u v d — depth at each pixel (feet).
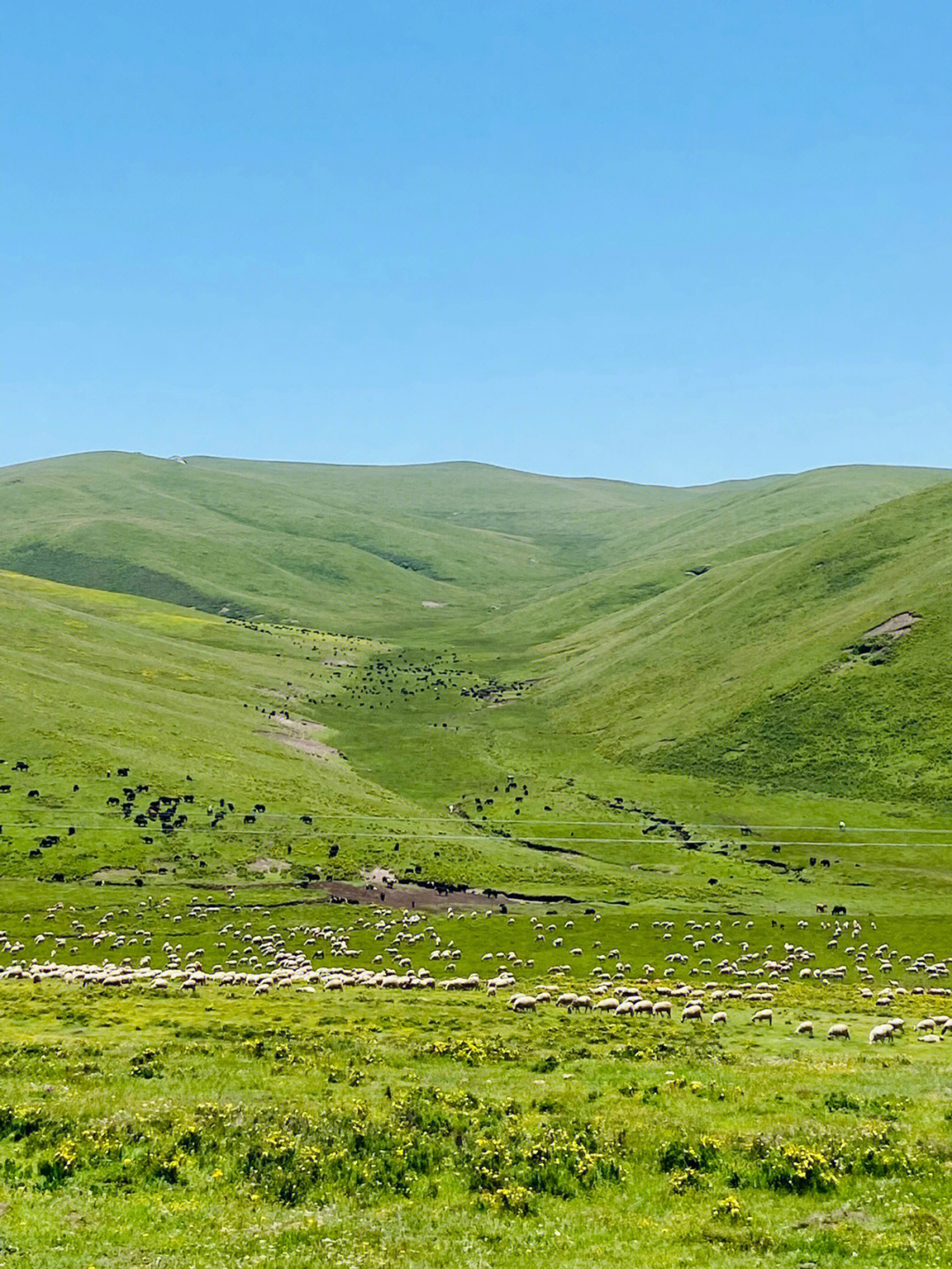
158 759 505.25
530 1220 63.77
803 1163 69.41
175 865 388.98
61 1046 119.03
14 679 586.45
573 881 415.23
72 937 295.69
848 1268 54.75
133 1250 57.31
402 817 487.20
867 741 572.92
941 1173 68.39
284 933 312.29
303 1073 103.65
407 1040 127.24
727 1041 134.82
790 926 338.54
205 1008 153.79
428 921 340.80
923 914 368.68
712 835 498.28
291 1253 57.26
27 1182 67.31
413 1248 58.70
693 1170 71.15
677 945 300.40
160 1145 74.02
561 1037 131.03
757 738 610.24
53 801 434.71
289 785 511.40
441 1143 76.02
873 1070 108.37
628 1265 55.77
